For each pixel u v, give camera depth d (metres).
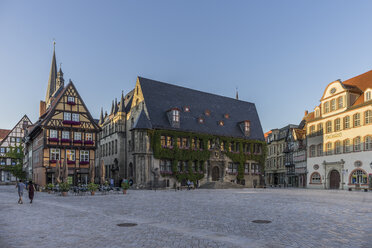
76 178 47.59
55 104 47.38
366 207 18.69
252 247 8.74
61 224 12.76
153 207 19.22
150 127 49.06
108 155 64.12
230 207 19.05
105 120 69.12
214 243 9.20
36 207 19.84
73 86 49.06
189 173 51.94
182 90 58.56
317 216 14.77
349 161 46.94
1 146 79.50
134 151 49.72
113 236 10.27
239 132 60.25
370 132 43.66
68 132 47.75
